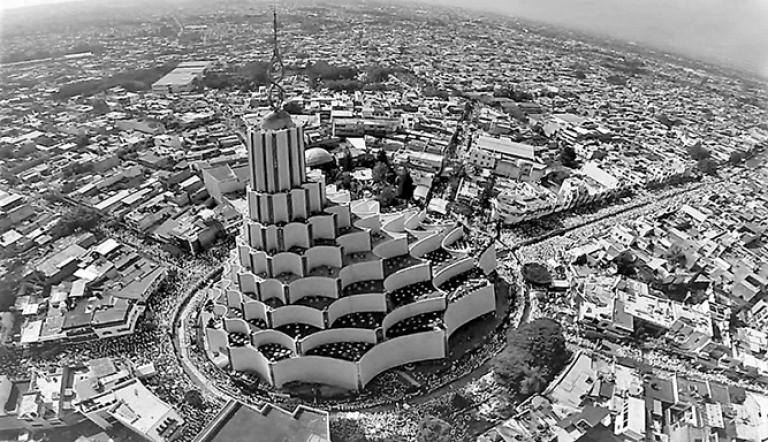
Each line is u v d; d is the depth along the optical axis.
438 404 96.19
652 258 140.25
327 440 77.75
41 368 99.50
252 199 100.12
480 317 118.44
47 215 151.12
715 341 108.44
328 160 181.38
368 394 98.12
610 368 99.19
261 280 100.38
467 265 121.62
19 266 128.62
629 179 194.50
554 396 93.00
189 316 117.69
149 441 87.50
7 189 168.12
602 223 166.00
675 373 104.56
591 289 123.06
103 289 119.81
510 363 99.00
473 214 162.88
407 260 113.00
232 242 144.00
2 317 110.56
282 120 96.69
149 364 101.19
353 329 99.75
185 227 143.88
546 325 105.56
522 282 131.88
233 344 100.69
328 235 104.31
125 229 149.88
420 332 103.44
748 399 93.56
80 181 169.75
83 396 90.38
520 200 163.75
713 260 139.25
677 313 115.12
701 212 167.12
